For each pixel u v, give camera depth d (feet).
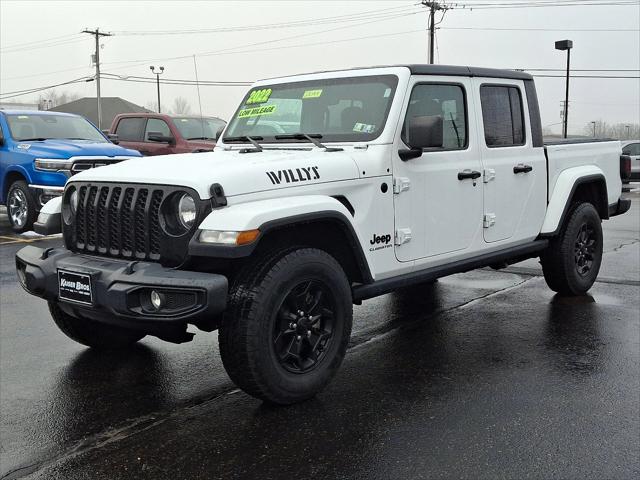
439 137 14.23
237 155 14.75
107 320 13.24
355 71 16.33
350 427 12.26
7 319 19.71
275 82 17.84
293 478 10.52
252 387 12.53
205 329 13.15
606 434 11.84
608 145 22.94
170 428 12.40
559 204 19.92
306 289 13.11
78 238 14.01
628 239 35.27
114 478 10.64
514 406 13.10
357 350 16.72
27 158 35.47
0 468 11.07
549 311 20.13
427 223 15.88
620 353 16.19
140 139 45.83
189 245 11.96
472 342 17.24
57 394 14.11
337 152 14.79
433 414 12.76
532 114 19.21
